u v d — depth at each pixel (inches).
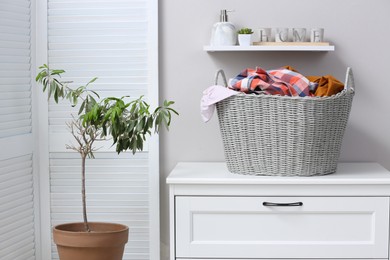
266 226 102.7
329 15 119.0
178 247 103.3
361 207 101.4
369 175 104.6
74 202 122.9
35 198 121.0
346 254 102.0
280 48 112.5
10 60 111.3
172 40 120.9
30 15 119.2
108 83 121.6
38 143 122.1
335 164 107.1
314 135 101.7
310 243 102.2
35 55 121.5
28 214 118.4
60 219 123.0
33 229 120.5
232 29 115.0
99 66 121.5
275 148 102.9
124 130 103.8
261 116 102.3
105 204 122.2
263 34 114.6
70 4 121.3
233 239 103.0
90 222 113.7
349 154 121.1
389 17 118.6
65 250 106.0
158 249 121.5
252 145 104.0
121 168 121.7
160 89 121.6
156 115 106.3
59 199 122.8
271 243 102.5
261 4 119.4
